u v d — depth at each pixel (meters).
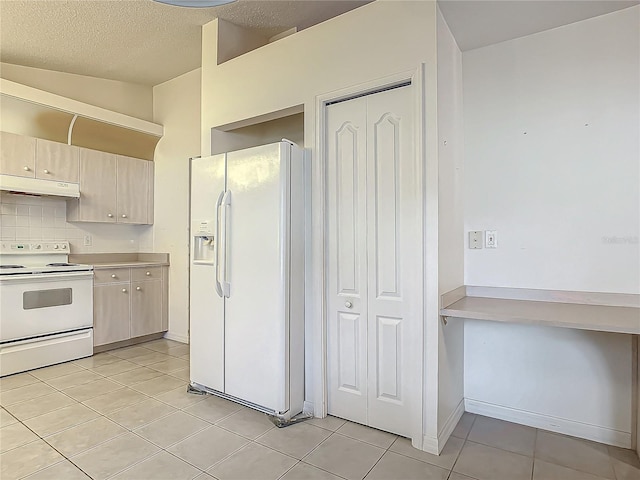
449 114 2.38
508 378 2.54
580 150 2.32
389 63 2.27
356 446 2.19
